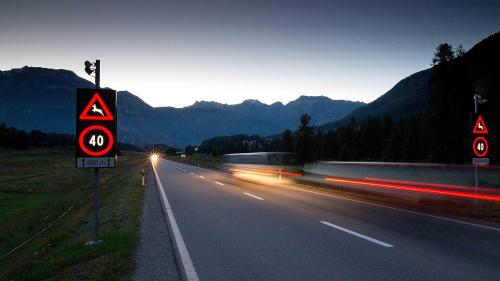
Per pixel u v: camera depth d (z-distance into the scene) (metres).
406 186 11.13
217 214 10.83
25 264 8.02
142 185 22.48
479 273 5.23
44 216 19.81
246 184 21.80
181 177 29.39
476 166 9.41
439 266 5.56
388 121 100.44
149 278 5.15
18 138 144.62
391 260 5.89
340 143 110.62
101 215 12.33
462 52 45.12
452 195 9.76
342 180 14.98
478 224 8.91
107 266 5.64
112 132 6.72
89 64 6.79
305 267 5.58
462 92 43.53
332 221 9.46
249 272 5.38
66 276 5.39
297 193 16.53
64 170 59.38
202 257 6.20
